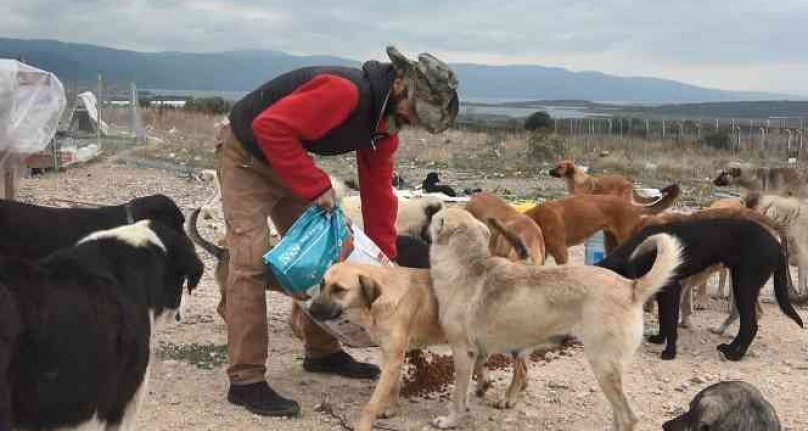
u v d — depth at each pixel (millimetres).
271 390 5824
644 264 7406
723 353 7547
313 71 5582
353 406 6000
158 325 4672
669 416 6000
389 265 5980
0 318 3463
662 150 35594
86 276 4055
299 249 5582
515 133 42969
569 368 7016
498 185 21797
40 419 3709
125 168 22031
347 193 10859
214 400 5934
